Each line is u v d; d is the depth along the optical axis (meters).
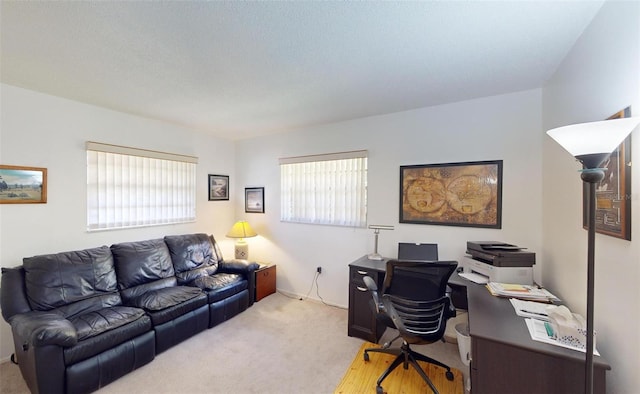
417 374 2.12
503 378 1.26
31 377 1.75
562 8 1.34
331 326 2.90
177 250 3.23
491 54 1.79
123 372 2.05
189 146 3.75
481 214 2.57
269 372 2.14
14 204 2.33
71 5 1.31
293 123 3.48
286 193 3.90
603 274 1.32
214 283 3.03
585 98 1.52
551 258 2.08
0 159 2.26
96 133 2.82
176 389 1.95
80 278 2.39
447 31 1.53
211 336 2.69
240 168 4.37
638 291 1.06
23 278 2.16
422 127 2.87
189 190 3.76
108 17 1.40
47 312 2.05
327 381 2.04
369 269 2.60
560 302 1.67
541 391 1.20
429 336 1.88
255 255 4.21
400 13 1.38
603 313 1.30
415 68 1.99
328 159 3.46
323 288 3.56
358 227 3.28
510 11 1.36
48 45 1.68
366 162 3.22
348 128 3.33
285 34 1.56
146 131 3.25
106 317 2.10
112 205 2.96
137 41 1.64
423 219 2.86
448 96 2.54
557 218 1.97
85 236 2.76
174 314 2.46
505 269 1.99
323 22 1.45
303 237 3.74
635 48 1.08
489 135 2.54
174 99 2.62
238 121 3.40
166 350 2.42
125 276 2.70
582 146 0.98
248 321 3.01
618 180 1.17
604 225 1.28
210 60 1.87
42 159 2.48
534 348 1.19
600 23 1.35
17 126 2.34
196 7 1.33
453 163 2.70
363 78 2.16
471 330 1.34
